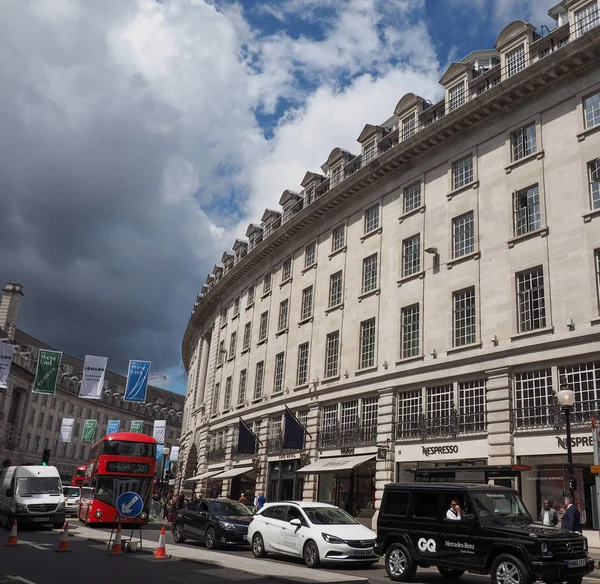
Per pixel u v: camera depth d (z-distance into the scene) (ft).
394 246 95.55
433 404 81.92
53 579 35.76
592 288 65.82
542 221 72.74
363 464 90.74
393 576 43.34
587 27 73.77
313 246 120.16
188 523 68.39
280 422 116.88
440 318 83.25
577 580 35.83
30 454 267.39
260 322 136.77
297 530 51.75
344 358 100.99
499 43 85.25
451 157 88.17
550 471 65.82
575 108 72.59
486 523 38.14
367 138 110.42
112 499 91.15
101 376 114.32
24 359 260.42
